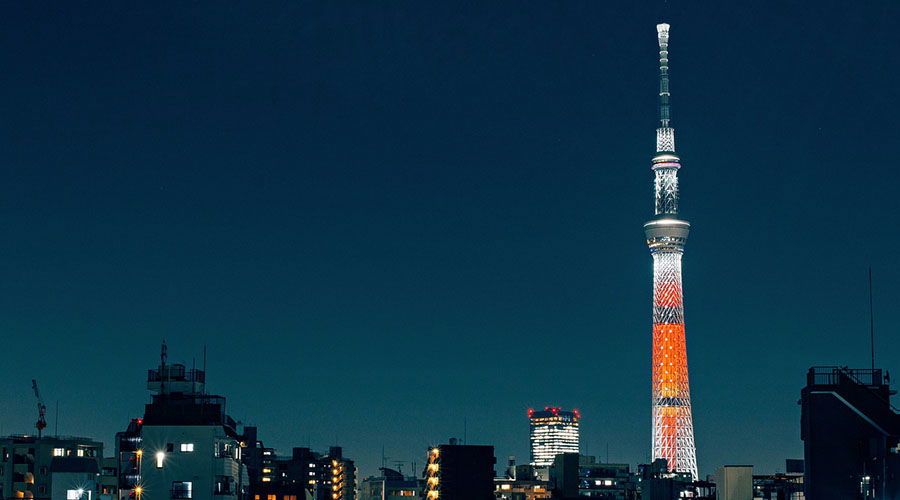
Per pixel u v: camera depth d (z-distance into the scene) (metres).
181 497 163.50
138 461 170.00
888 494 94.38
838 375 103.50
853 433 101.44
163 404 168.12
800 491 155.25
